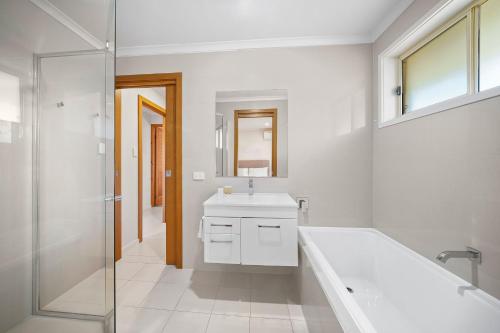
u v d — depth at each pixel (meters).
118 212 2.54
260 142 2.26
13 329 1.29
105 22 1.38
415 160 1.59
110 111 1.41
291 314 1.63
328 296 1.11
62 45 1.39
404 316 1.48
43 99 1.37
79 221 1.44
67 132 1.43
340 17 1.88
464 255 1.16
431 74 1.63
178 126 2.29
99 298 1.40
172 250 2.38
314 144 2.21
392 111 2.00
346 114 2.18
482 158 1.12
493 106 1.07
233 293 1.88
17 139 1.28
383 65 2.00
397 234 1.79
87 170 1.42
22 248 1.31
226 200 1.91
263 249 1.73
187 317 1.59
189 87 2.28
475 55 1.27
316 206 2.21
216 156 2.29
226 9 1.77
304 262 1.63
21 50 1.29
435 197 1.42
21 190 1.31
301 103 2.21
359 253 1.97
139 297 1.82
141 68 2.32
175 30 2.04
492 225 1.07
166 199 2.39
